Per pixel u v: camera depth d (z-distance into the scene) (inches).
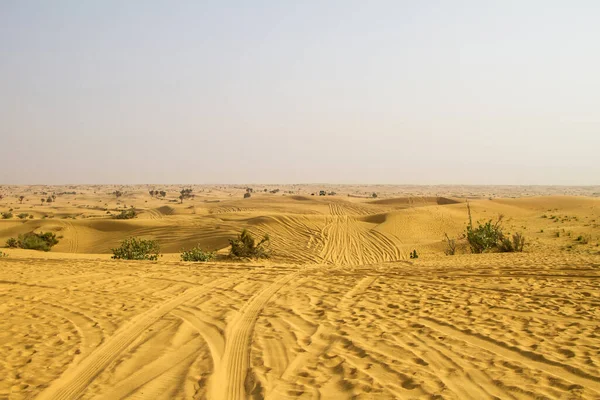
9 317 378.9
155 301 429.1
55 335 327.6
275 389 222.8
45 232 2102.6
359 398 208.2
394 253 1454.2
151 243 1332.4
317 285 493.0
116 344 304.5
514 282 460.8
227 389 227.3
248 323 347.3
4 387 237.9
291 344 293.4
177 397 219.5
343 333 311.4
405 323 331.0
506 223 1787.6
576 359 245.3
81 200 6407.5
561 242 1187.3
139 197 6815.9
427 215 2066.9
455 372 235.3
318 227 1893.5
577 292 404.2
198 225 2101.4
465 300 394.9
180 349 291.0
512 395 206.1
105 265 693.3
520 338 286.0
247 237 1342.3
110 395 225.0
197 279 546.3
